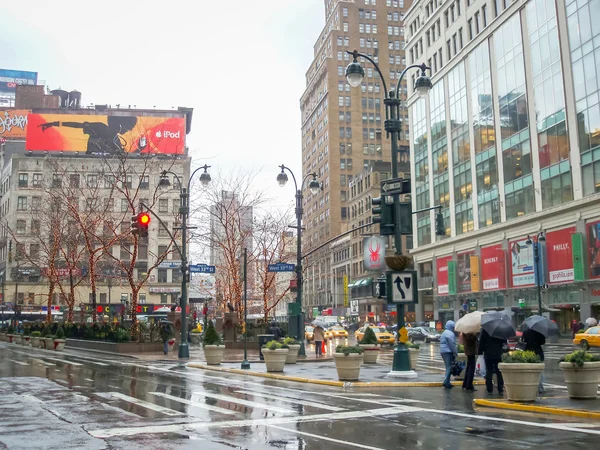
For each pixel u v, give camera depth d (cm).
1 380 1955
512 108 5875
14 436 952
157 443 911
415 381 1786
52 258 4981
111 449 858
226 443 916
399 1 13350
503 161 6012
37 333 4731
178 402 1405
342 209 12369
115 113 9562
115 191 7694
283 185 3058
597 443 901
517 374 1295
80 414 1208
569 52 5047
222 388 1723
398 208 1952
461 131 6862
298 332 3095
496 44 6184
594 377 1334
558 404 1255
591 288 4762
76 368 2523
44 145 8662
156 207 8512
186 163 8619
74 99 10700
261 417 1176
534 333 1426
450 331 1672
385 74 12988
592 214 4744
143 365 2742
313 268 13288
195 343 5184
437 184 7438
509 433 988
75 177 5531
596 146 4719
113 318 6056
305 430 1032
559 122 5175
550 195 5278
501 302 6000
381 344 4722
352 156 12600
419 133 8012
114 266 6781
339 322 9194
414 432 1005
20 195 8700
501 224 5925
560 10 5162
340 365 1869
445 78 7288
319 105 13500
